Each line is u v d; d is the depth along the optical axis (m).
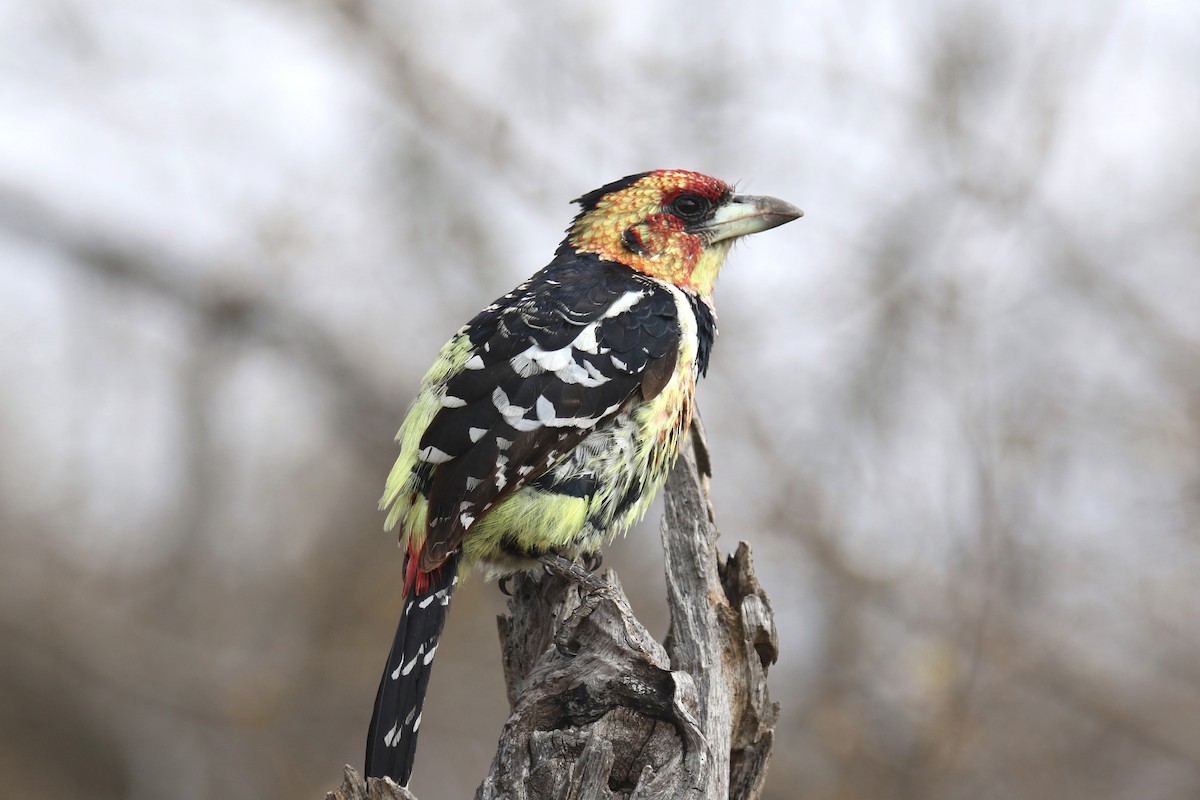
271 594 18.59
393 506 8.27
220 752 17.95
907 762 13.73
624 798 6.35
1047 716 14.23
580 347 8.05
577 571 7.88
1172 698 14.29
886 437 15.47
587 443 7.98
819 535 14.93
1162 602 14.55
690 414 8.42
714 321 9.43
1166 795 14.01
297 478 19.41
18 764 18.47
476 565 8.15
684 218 9.15
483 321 8.38
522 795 6.29
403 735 7.41
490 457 7.73
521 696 6.55
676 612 7.29
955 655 13.99
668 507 7.69
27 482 19.59
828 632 14.52
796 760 13.89
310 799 16.77
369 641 17.59
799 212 9.21
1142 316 15.84
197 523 19.16
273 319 19.70
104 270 19.78
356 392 19.67
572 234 9.34
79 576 18.97
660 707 6.39
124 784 18.55
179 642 17.94
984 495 14.73
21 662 18.41
